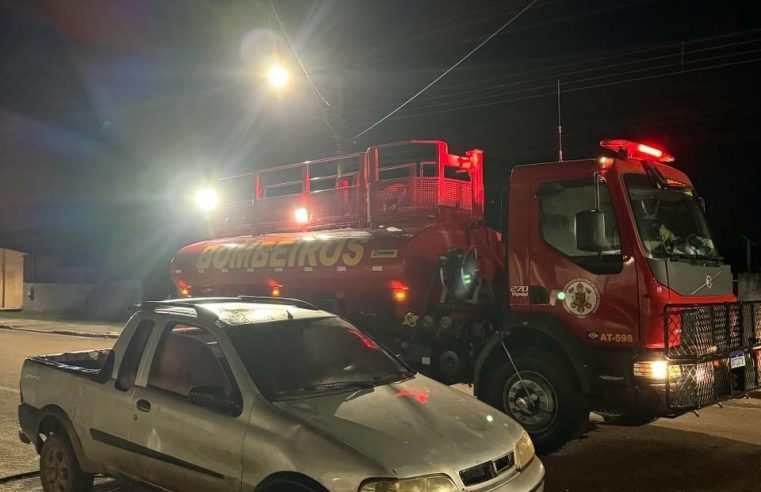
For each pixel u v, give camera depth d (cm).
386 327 793
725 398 611
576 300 614
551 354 625
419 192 843
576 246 604
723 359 614
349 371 446
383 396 402
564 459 616
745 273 1622
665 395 562
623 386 582
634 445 664
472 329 702
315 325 474
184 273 1087
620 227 595
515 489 355
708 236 705
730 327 642
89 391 472
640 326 577
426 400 408
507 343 664
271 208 1059
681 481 550
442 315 741
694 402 575
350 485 321
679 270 601
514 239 661
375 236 822
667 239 632
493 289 698
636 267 582
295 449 342
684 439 689
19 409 537
